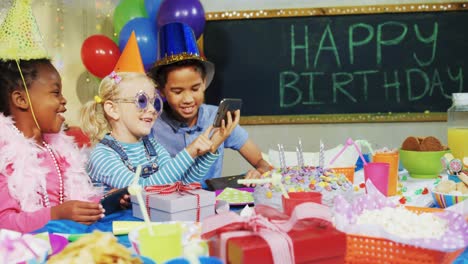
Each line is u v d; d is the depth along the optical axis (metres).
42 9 3.06
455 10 3.09
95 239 0.68
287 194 0.90
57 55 3.07
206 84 2.13
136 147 1.62
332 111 3.18
